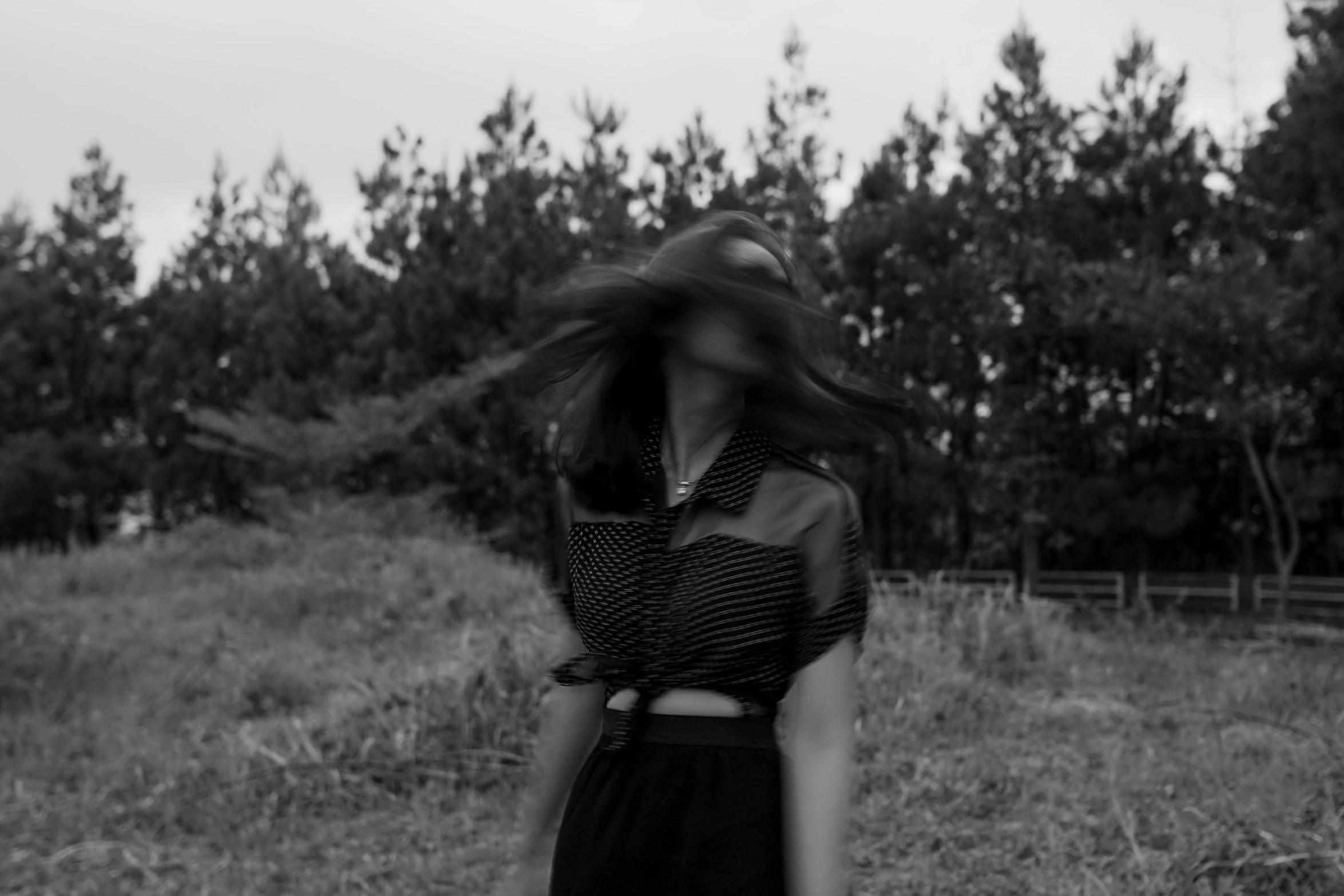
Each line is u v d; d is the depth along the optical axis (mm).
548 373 1802
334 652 10289
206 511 30547
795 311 1662
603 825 1619
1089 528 20656
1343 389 18844
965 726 6848
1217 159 21625
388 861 5047
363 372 25078
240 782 6047
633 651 1667
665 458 1742
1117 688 8289
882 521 23500
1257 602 19078
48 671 8766
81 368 34438
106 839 5449
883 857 4848
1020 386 21750
